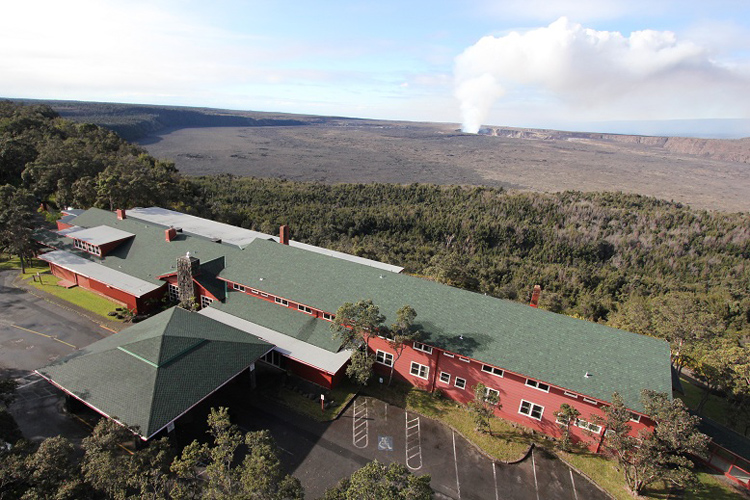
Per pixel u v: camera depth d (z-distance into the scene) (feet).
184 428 86.28
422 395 103.09
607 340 92.68
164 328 94.53
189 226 184.65
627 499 78.54
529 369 88.99
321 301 111.75
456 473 81.61
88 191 203.72
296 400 97.96
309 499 73.46
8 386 76.23
